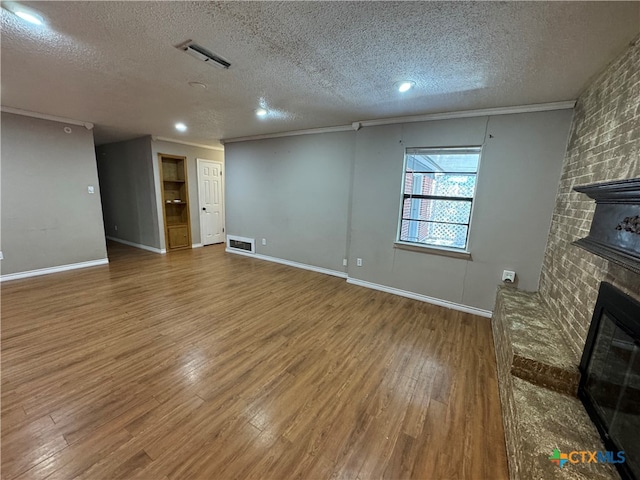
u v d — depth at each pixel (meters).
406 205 3.65
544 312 2.36
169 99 3.00
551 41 1.66
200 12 1.50
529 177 2.85
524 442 1.22
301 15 1.51
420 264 3.58
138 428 1.57
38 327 2.64
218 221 6.81
